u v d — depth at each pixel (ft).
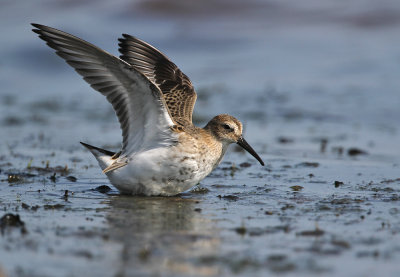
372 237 27.43
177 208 33.22
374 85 74.79
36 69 84.89
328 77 78.89
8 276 22.38
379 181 40.73
